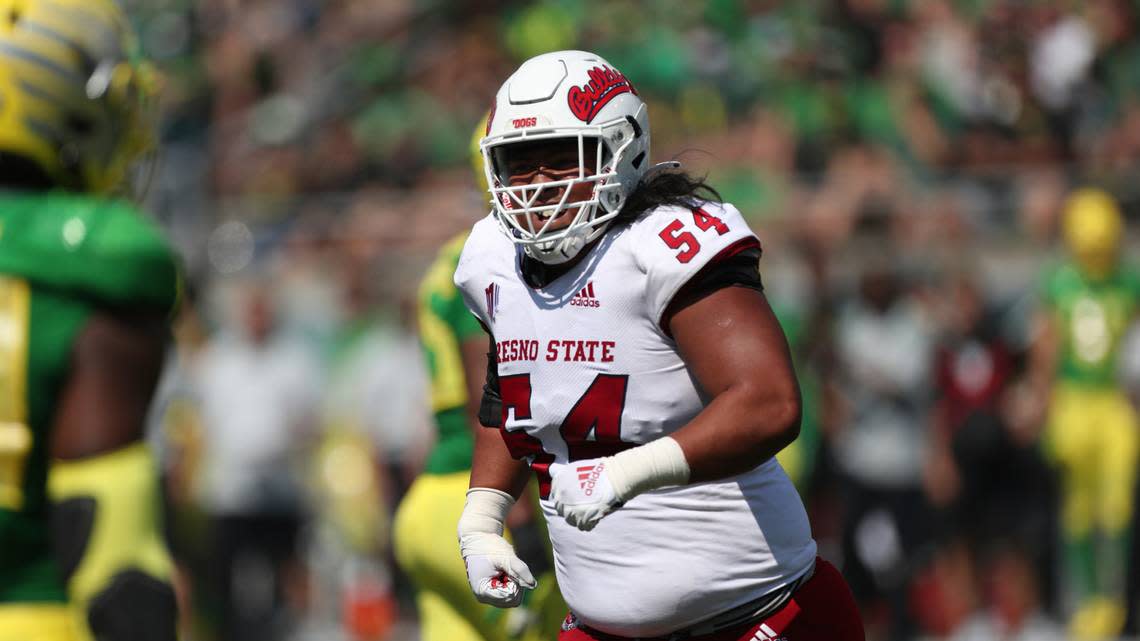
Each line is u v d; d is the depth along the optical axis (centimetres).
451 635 1560
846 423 2902
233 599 2862
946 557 2942
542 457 1042
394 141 4447
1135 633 2978
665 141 4091
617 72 1006
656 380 984
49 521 912
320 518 3083
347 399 3122
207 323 3350
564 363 996
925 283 3200
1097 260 2978
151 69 1076
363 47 4853
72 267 906
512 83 989
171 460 2697
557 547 1053
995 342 2964
